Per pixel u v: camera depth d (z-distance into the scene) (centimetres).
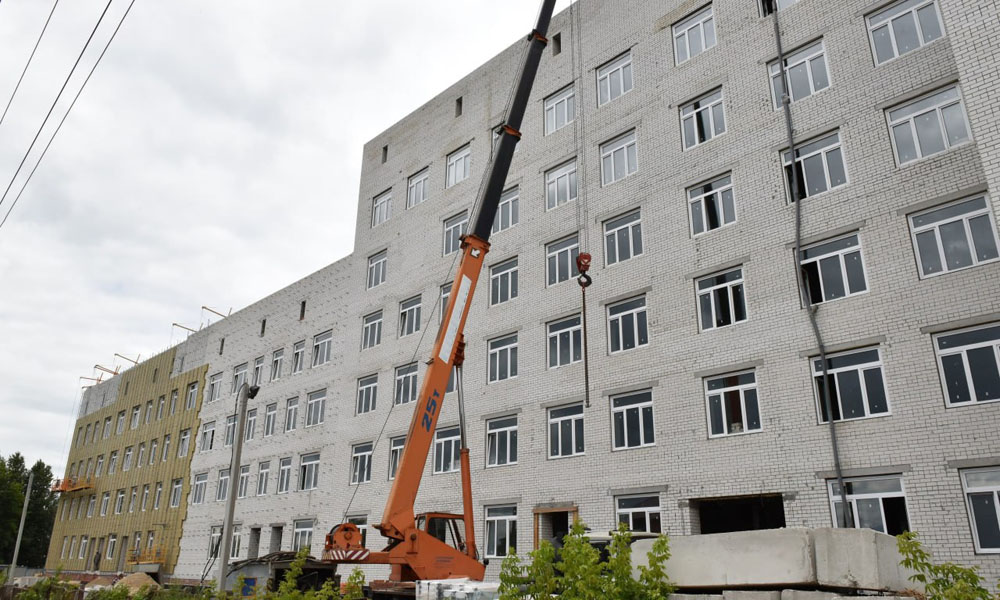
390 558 1438
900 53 1789
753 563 831
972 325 1502
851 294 1709
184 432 4469
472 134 2972
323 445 3262
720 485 1784
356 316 3275
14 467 8094
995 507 1383
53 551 5466
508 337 2508
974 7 1355
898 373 1575
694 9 2273
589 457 2095
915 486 1482
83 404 6059
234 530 3666
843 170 1812
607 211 2317
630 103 2372
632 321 2147
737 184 2005
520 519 2211
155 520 4362
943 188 1616
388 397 2928
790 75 1988
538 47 1878
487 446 2427
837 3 1922
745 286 1905
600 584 815
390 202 3341
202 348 4622
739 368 1844
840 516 1570
